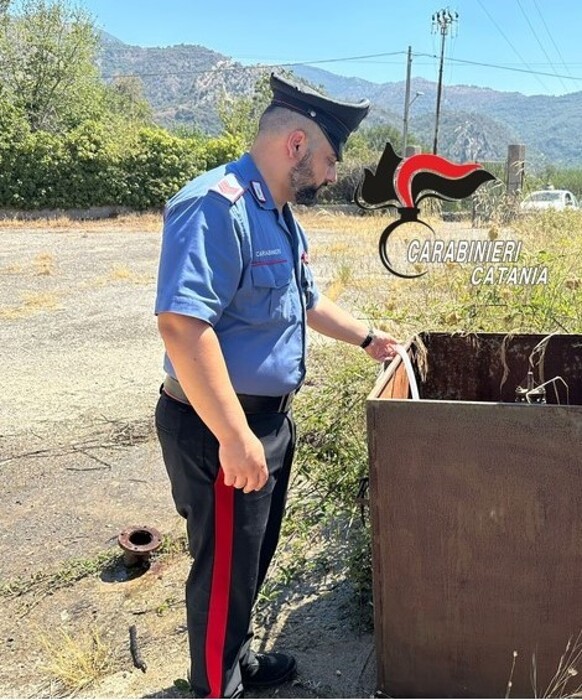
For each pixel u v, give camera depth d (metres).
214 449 1.77
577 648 1.80
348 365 2.97
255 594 1.96
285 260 1.80
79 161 22.95
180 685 2.14
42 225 20.06
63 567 2.80
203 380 1.61
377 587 1.90
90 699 2.11
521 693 1.88
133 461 3.73
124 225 20.00
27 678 2.22
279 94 1.77
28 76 27.69
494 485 1.74
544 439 1.69
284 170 1.78
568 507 1.71
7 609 2.56
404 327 3.05
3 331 6.59
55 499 3.34
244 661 2.09
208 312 1.61
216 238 1.65
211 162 24.52
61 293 8.44
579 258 3.50
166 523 3.10
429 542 1.82
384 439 1.78
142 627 2.44
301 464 2.67
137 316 7.10
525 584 1.79
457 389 2.50
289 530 2.60
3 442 3.99
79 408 4.51
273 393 1.84
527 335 2.42
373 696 2.08
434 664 1.92
